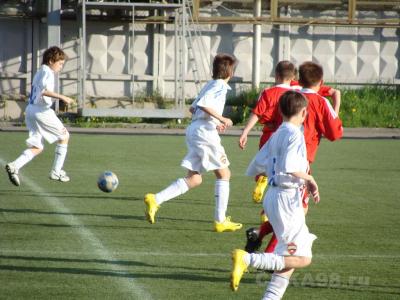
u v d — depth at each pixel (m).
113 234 19.88
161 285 15.09
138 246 18.50
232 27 63.78
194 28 60.91
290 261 13.09
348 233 20.73
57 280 15.29
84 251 17.83
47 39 60.09
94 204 24.48
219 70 20.73
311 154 18.66
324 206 25.31
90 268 16.28
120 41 62.91
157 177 31.39
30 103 27.33
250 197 27.25
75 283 15.09
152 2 60.16
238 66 64.00
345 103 61.78
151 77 63.38
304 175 13.27
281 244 13.38
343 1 63.03
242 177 32.53
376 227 21.66
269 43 64.19
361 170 35.41
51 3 58.59
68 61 62.91
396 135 55.84
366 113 61.59
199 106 20.27
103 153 40.19
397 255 18.16
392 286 15.38
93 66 62.78
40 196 25.89
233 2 63.88
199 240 19.39
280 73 20.86
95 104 62.75
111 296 14.23
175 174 32.41
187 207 24.55
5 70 62.19
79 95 59.19
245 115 60.47
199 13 63.75
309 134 18.59
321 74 18.78
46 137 27.39
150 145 45.06
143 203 24.89
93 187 28.16
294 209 13.35
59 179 28.16
